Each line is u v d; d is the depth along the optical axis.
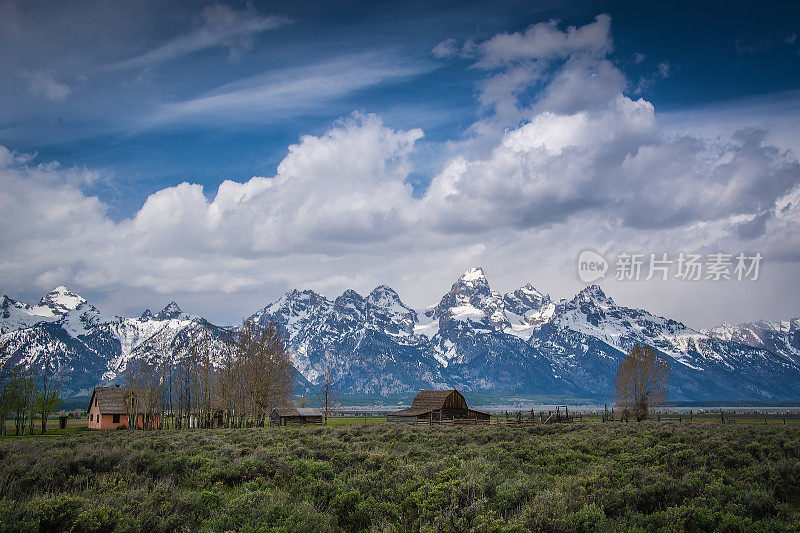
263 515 15.98
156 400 103.81
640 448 32.53
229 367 97.00
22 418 88.88
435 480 20.39
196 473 24.16
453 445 36.44
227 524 15.72
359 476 21.75
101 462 25.23
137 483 21.25
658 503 18.28
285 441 42.47
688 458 26.69
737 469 25.38
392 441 43.00
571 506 16.66
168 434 56.94
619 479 20.61
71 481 21.62
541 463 27.53
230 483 23.34
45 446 35.72
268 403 97.62
